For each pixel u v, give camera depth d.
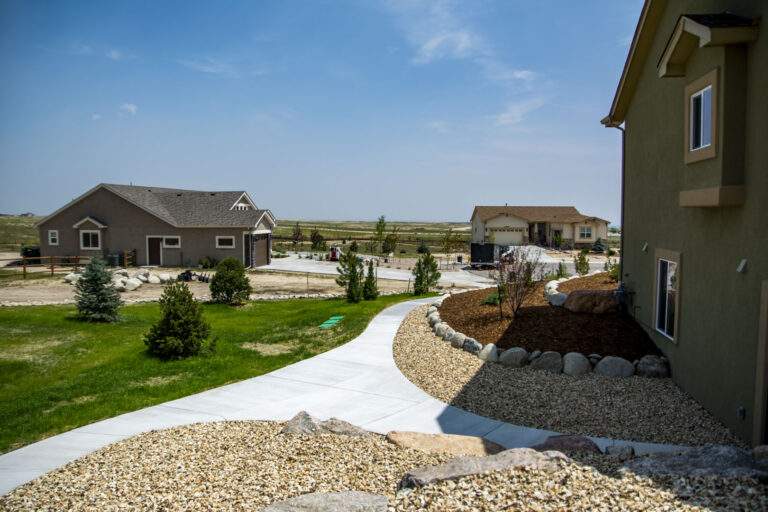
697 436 7.46
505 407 8.70
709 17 7.50
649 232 11.35
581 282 17.78
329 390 9.77
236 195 42.28
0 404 9.07
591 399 8.87
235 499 5.07
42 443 7.24
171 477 5.68
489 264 39.38
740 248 7.24
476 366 10.74
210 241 38.00
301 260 44.94
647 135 11.63
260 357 12.27
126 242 38.59
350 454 6.18
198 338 12.53
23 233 73.44
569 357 10.24
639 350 10.72
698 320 8.60
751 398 6.94
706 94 8.12
